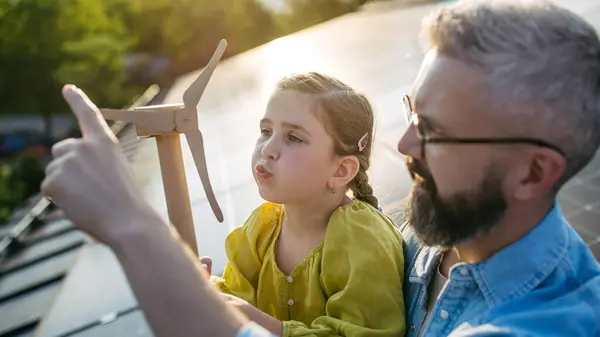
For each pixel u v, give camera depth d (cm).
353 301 121
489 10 87
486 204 92
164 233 79
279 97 128
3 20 2277
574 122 87
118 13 2931
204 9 2905
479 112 88
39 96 2394
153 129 100
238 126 477
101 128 81
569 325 89
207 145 447
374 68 459
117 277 337
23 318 386
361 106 133
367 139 138
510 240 99
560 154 88
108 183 78
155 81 2917
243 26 2794
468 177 92
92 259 378
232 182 346
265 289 138
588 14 394
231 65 729
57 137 2417
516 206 95
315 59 561
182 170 103
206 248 272
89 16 2488
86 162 78
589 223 206
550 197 96
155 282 76
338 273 126
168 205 103
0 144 2348
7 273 487
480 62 86
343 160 130
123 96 2625
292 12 2345
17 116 2544
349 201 138
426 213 98
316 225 134
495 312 95
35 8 2278
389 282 122
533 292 95
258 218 143
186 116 101
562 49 85
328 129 127
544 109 86
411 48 497
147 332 266
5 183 1894
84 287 336
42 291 423
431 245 100
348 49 560
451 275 105
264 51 733
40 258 489
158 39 3039
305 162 125
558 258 97
